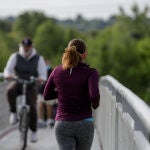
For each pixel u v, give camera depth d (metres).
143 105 8.18
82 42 12.50
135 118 9.31
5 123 28.28
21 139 21.19
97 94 12.05
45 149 22.14
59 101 12.44
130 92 10.58
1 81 27.67
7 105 28.72
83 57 12.50
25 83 21.53
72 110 12.27
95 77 12.22
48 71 27.38
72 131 12.29
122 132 11.84
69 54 12.30
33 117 22.89
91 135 12.41
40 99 28.53
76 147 12.60
